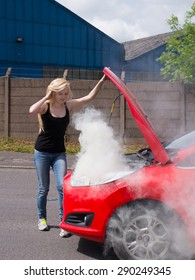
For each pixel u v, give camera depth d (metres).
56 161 5.95
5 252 5.31
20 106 16.44
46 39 26.86
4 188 9.38
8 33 26.03
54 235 6.04
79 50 27.53
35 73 26.69
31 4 26.47
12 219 6.84
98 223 4.77
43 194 6.13
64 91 5.66
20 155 14.04
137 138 15.84
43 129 5.88
